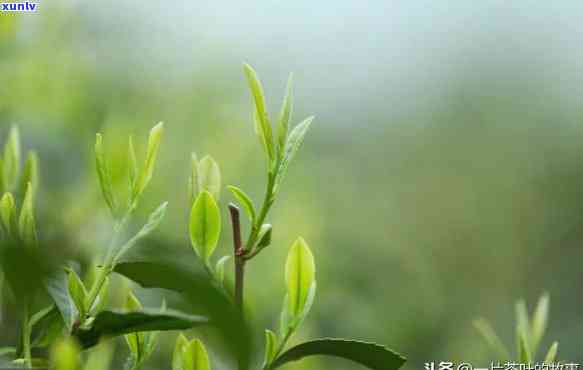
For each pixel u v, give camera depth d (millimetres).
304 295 451
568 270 1349
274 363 447
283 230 853
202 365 449
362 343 439
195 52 883
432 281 1120
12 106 669
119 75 818
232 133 826
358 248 1067
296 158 1001
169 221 706
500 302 1279
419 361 910
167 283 430
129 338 465
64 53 723
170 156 766
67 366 415
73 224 597
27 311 442
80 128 703
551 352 508
